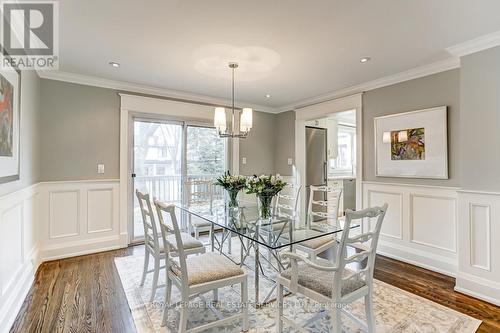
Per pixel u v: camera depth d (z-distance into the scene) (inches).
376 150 137.6
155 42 95.2
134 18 79.6
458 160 109.0
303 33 88.1
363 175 144.5
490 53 90.9
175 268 73.4
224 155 185.0
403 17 78.5
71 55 106.7
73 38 92.4
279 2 71.3
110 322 77.7
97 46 98.7
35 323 77.0
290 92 158.4
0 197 71.7
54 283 102.0
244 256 119.6
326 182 212.7
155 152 159.2
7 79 76.4
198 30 86.6
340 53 103.5
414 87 122.9
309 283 66.8
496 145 89.4
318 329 75.0
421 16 77.9
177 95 161.2
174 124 165.8
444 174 112.0
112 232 143.1
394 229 131.3
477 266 93.4
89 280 104.7
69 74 128.5
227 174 126.9
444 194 113.3
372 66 116.8
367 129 142.9
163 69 122.0
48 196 126.2
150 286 100.2
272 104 191.9
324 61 111.3
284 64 114.7
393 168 130.2
